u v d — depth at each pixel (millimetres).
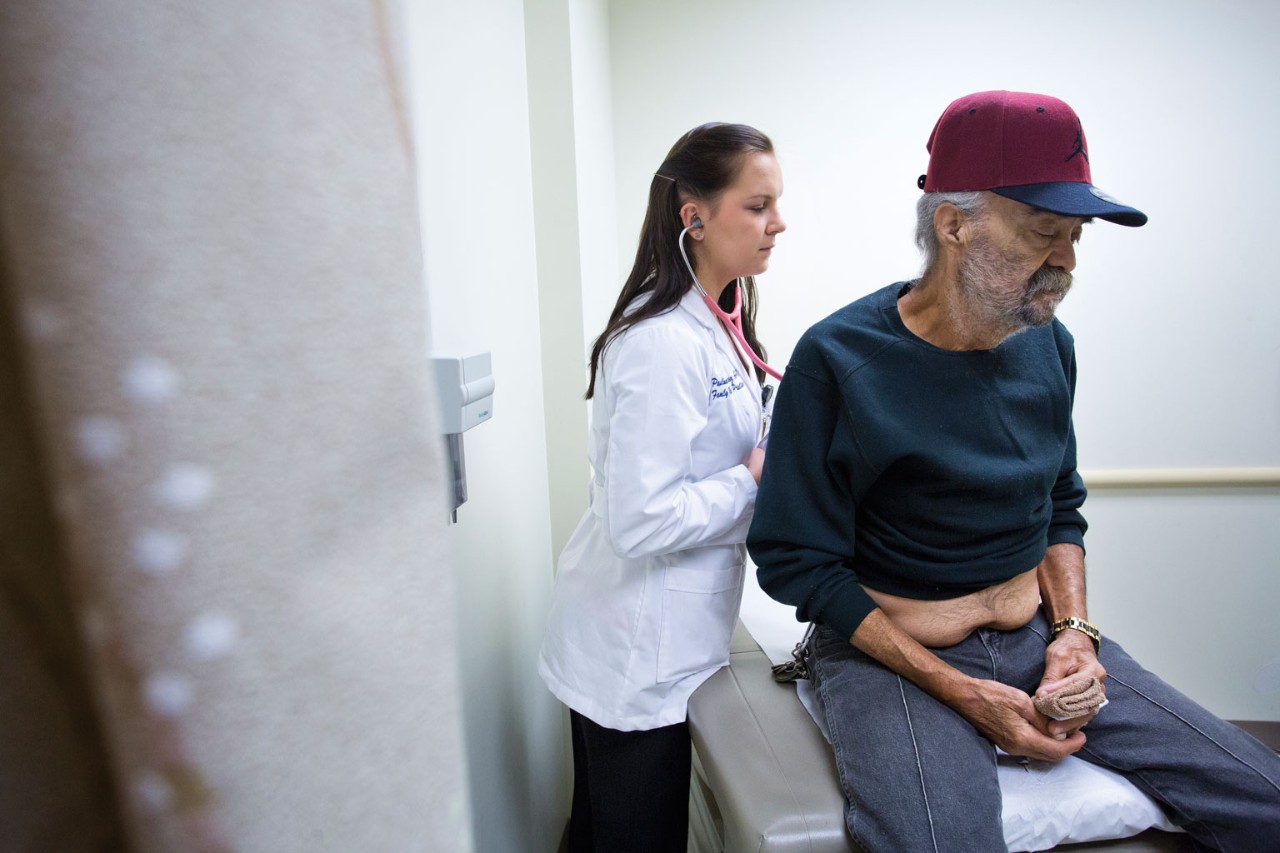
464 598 1090
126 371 150
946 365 1071
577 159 1603
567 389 1694
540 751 1588
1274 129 2115
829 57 2223
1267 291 2182
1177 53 2121
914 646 1044
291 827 174
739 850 954
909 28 2195
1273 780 926
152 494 154
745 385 1202
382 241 178
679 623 1140
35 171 143
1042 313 1012
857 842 898
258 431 162
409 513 187
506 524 1344
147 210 149
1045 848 953
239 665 164
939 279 1069
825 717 1056
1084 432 2297
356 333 174
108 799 180
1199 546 2279
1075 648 1092
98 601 155
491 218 1262
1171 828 966
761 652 1307
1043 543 1166
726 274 1176
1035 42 2170
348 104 170
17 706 175
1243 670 2318
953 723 990
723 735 1066
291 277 164
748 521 1183
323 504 171
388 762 185
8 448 168
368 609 178
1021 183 962
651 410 1028
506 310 1363
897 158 2264
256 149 158
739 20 2213
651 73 2244
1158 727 1004
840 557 1114
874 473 1062
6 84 141
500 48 1346
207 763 164
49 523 171
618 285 2346
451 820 198
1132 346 2244
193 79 151
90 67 143
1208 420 2254
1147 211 2189
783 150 2275
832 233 2320
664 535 1031
